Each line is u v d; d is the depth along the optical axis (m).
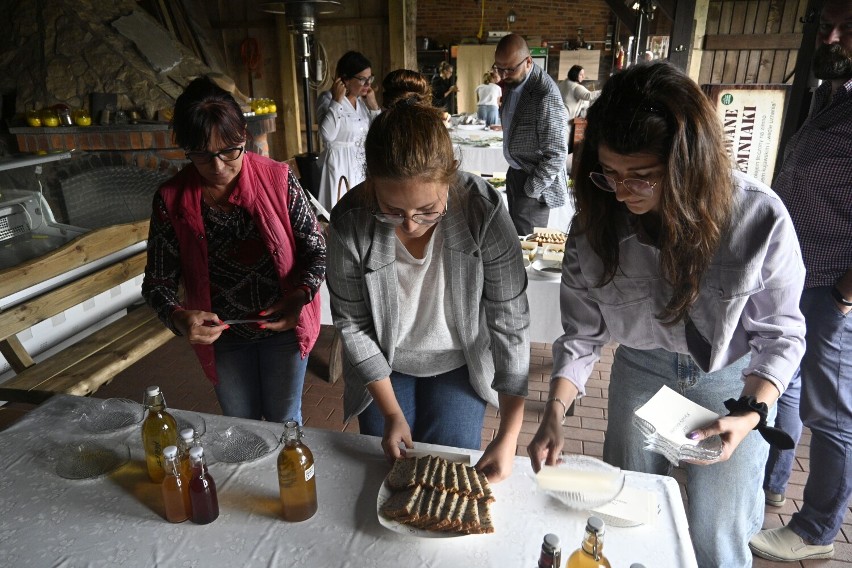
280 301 1.75
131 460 1.32
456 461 1.28
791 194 1.73
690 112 0.98
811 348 1.77
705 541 1.44
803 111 2.72
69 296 2.52
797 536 2.00
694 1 4.96
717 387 1.34
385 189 1.12
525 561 1.03
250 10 7.04
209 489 1.11
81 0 4.79
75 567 1.03
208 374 1.87
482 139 6.01
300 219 1.77
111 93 4.67
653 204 1.08
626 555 1.03
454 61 11.09
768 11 5.40
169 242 1.73
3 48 4.72
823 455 1.85
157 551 1.06
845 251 1.65
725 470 1.36
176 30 6.39
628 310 1.33
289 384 1.91
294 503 1.11
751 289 1.15
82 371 2.30
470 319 1.40
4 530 1.12
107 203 4.51
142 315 2.81
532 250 2.68
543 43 11.64
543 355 3.44
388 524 1.09
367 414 1.60
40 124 4.38
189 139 1.47
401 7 6.72
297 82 7.33
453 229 1.29
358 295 1.42
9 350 2.42
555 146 3.40
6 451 1.36
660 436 1.11
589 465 1.21
